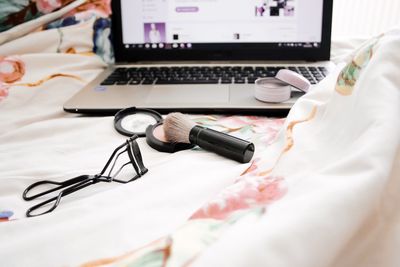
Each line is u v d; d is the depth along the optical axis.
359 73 0.33
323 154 0.30
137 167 0.36
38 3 0.65
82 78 0.61
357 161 0.24
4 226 0.28
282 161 0.31
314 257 0.19
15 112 0.52
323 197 0.21
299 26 0.66
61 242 0.25
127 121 0.47
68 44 0.65
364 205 0.22
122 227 0.26
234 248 0.18
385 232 0.23
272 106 0.49
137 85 0.58
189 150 0.40
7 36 0.63
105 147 0.42
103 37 0.69
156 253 0.20
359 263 0.23
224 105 0.50
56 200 0.32
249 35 0.67
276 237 0.19
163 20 0.68
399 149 0.25
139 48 0.69
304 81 0.50
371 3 1.14
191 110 0.50
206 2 0.67
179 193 0.29
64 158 0.40
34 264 0.23
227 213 0.25
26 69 0.58
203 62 0.69
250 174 0.31
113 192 0.31
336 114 0.33
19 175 0.35
